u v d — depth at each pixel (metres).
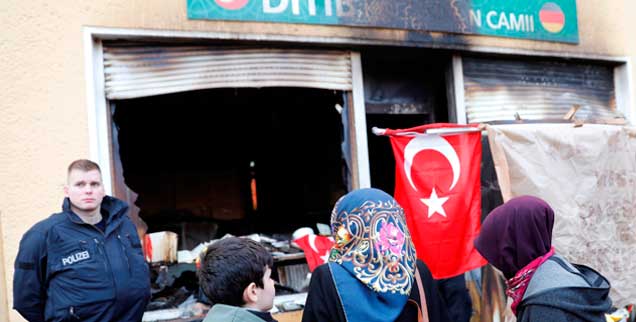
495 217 1.88
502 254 1.84
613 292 3.20
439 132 3.03
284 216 5.75
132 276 2.30
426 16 3.59
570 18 4.13
